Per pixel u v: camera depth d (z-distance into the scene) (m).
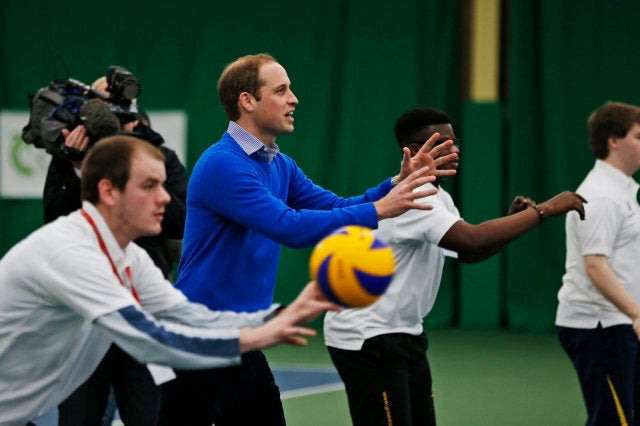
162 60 13.02
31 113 5.18
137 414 4.87
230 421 4.56
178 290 4.18
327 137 12.79
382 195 4.70
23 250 3.39
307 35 12.78
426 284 4.79
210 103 12.95
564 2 12.45
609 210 5.33
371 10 12.74
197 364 3.19
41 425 7.30
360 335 4.70
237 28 12.90
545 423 7.69
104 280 3.29
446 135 5.00
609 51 12.45
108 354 4.83
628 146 5.49
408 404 4.73
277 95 4.28
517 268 12.49
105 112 4.79
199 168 4.21
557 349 11.24
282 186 4.63
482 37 12.75
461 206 12.64
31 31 13.17
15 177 13.05
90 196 3.41
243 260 4.23
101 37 13.11
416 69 12.70
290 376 9.59
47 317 3.44
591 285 5.41
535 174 12.62
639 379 5.57
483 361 10.47
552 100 12.39
